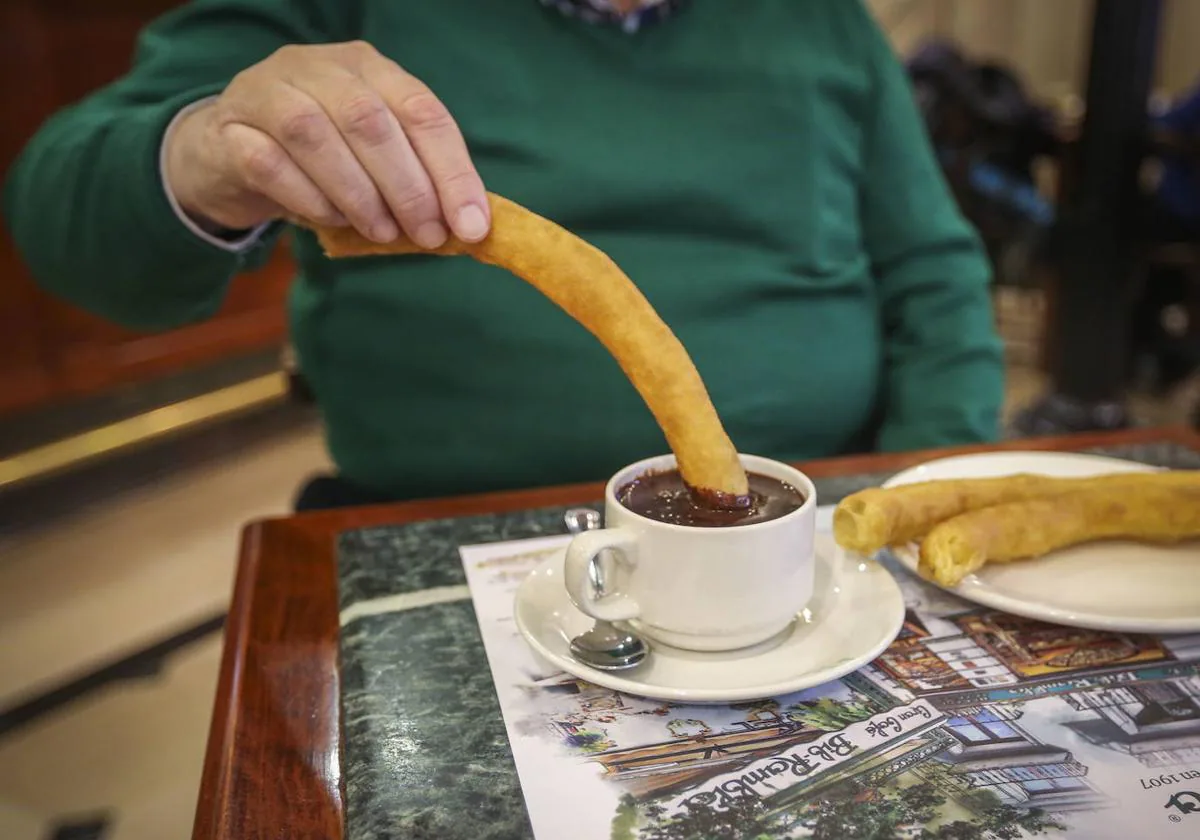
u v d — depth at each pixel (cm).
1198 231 297
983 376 118
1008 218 311
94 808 140
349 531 81
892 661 62
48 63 244
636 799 49
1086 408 292
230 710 57
